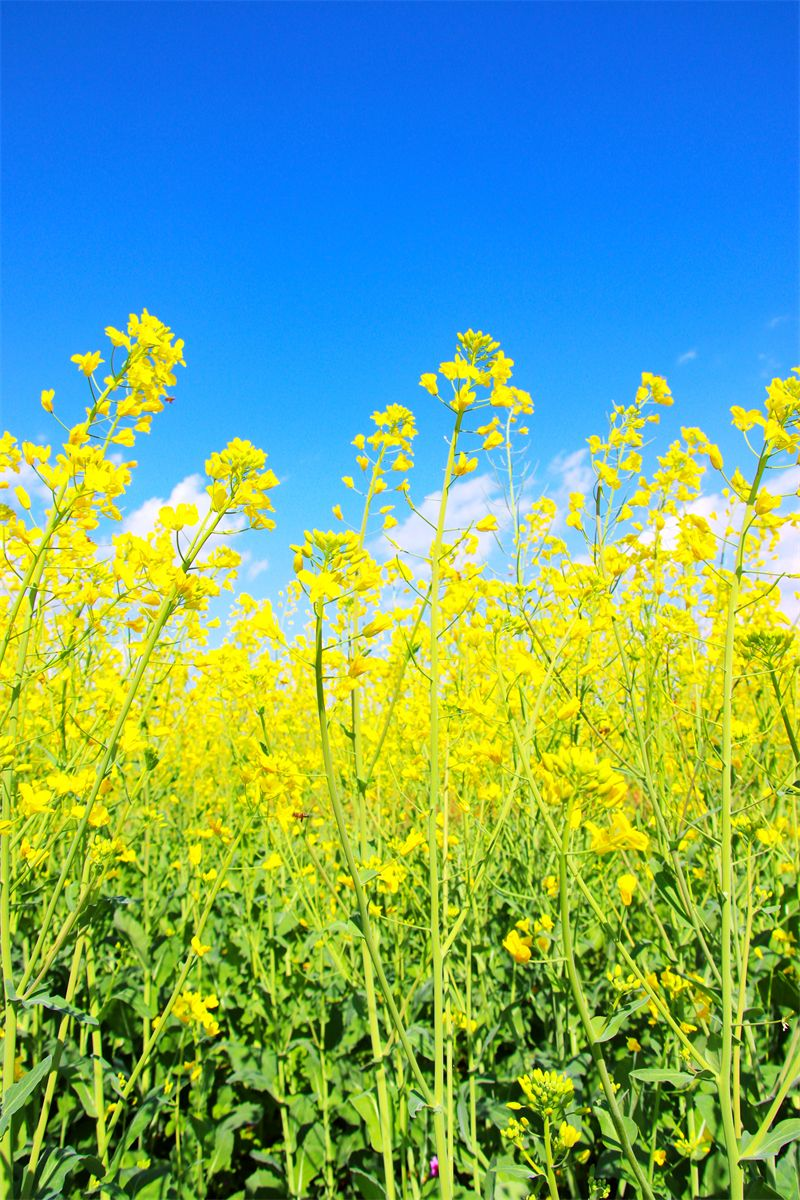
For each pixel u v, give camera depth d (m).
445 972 2.17
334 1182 2.68
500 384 2.00
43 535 1.96
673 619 2.84
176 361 2.02
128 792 2.32
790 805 3.20
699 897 3.20
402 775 3.41
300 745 4.86
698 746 2.32
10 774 2.03
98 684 2.37
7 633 1.93
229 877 4.33
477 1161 2.35
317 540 1.61
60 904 3.04
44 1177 1.93
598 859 3.12
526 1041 3.25
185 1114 3.02
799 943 2.88
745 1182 1.97
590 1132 2.45
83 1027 2.62
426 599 2.02
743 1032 2.29
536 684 2.19
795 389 1.64
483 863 1.96
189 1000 2.52
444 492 2.00
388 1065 2.66
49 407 1.91
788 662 1.93
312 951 3.69
